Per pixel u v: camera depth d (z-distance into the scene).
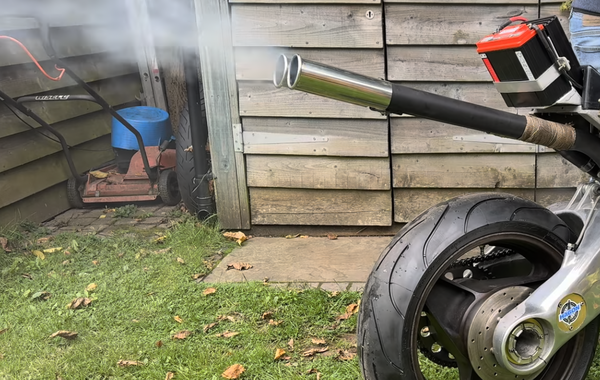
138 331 2.65
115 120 4.74
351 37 3.37
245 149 3.66
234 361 2.35
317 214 3.74
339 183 3.65
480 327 1.56
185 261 3.42
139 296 3.01
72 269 3.46
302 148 3.61
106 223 4.33
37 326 2.75
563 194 3.50
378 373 1.54
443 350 1.82
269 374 2.26
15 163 4.20
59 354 2.51
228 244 3.69
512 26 1.48
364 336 1.55
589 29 2.02
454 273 1.78
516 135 1.44
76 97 3.96
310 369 2.26
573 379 1.80
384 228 3.73
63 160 4.71
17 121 4.24
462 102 1.38
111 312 2.85
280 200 3.76
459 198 1.65
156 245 3.75
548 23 1.47
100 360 2.44
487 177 3.53
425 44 3.32
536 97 1.50
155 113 4.92
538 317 1.54
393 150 3.54
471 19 3.26
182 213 4.37
